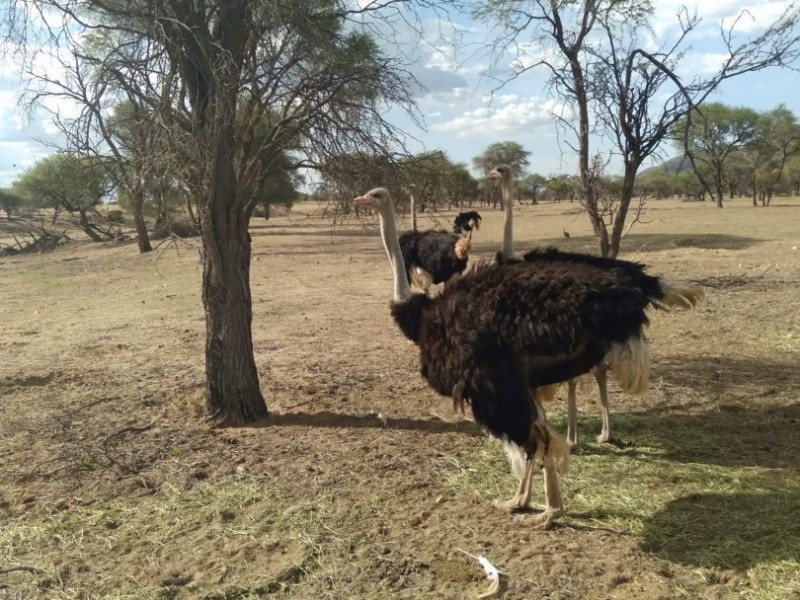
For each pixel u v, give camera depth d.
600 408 5.78
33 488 4.52
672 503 4.06
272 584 3.41
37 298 14.25
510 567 3.47
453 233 9.07
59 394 6.62
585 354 3.77
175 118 4.93
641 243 20.06
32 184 31.67
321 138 5.18
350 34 5.51
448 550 3.65
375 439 5.17
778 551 3.48
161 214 5.39
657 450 4.86
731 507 3.97
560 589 3.28
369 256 19.95
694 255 16.30
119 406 6.16
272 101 5.21
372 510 4.10
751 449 4.81
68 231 35.06
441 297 4.23
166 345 8.71
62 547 3.81
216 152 5.02
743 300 10.23
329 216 5.46
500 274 3.97
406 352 7.96
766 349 7.42
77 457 4.94
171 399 6.28
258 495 4.33
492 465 4.68
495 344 3.79
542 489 4.33
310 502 4.21
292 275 15.86
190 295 13.15
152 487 4.51
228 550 3.72
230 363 5.54
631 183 7.62
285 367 7.39
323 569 3.51
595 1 7.27
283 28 5.05
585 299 3.65
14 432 5.54
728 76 6.89
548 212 48.00
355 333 9.14
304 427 5.47
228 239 5.46
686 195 65.44
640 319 3.70
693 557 3.49
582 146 7.81
